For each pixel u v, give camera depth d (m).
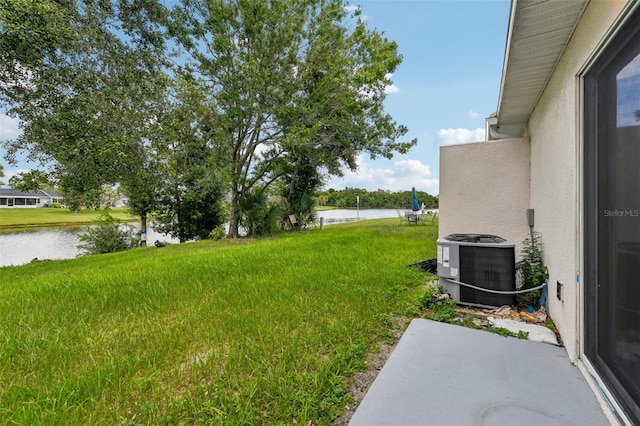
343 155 12.57
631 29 1.44
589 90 1.92
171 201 15.20
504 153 4.09
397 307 3.00
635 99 1.43
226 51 9.45
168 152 9.48
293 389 1.71
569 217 2.13
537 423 1.44
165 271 4.86
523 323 2.62
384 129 11.72
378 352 2.19
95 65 6.71
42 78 5.99
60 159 7.27
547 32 2.10
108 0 6.93
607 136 1.71
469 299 3.09
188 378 1.88
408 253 5.75
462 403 1.60
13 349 2.26
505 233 4.09
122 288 3.91
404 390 1.72
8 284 4.95
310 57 10.30
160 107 8.53
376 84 10.80
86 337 2.47
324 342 2.26
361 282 3.78
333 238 8.48
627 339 1.47
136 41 7.65
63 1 6.20
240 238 11.28
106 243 14.70
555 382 1.78
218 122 9.94
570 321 2.06
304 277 4.04
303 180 13.67
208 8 9.22
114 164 7.56
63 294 3.77
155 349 2.23
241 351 2.11
